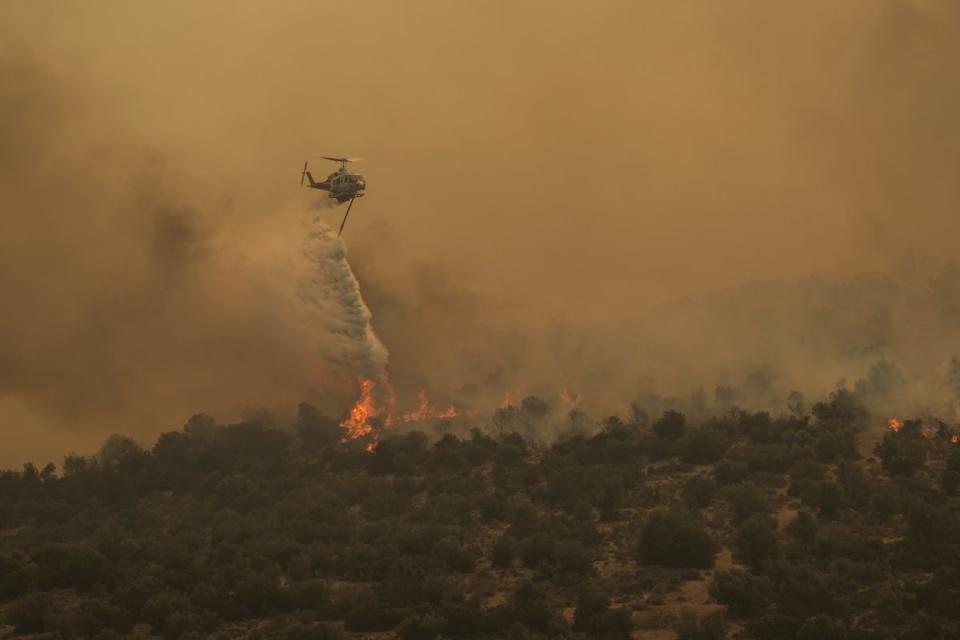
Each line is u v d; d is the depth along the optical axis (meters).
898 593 132.62
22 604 144.62
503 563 156.38
